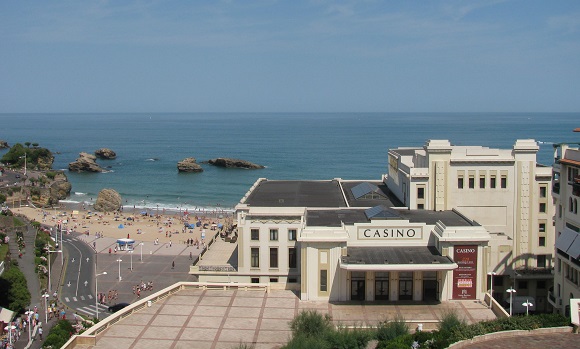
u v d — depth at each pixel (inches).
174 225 7785.4
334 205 4195.4
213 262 4160.9
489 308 2972.4
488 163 3986.2
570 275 3221.0
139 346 2485.2
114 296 4630.9
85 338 2504.9
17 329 3732.8
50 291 4709.6
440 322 2554.1
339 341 2377.0
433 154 3954.2
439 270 2994.6
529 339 2241.6
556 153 3481.8
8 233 6432.1
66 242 6569.9
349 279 3090.6
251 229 3865.7
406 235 3257.9
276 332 2662.4
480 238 3063.5
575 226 3189.0
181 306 2992.1
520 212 4033.0
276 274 3863.2
